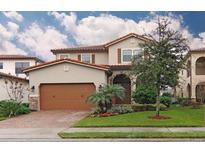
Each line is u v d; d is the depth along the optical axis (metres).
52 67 28.16
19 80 30.89
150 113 21.91
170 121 17.81
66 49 36.25
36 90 28.08
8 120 20.91
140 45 20.36
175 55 19.88
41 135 14.40
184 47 20.03
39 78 28.16
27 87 32.12
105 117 20.75
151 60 19.61
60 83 28.08
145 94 26.89
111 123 17.31
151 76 19.44
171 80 19.53
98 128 16.00
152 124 16.69
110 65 32.44
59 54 36.38
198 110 24.09
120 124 16.84
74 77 27.95
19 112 24.58
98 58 35.88
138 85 20.69
